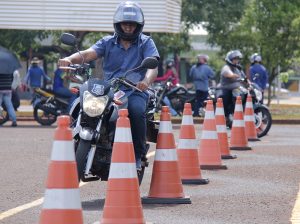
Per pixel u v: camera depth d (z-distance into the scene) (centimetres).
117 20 1590
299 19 5103
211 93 3472
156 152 1554
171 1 4225
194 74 4391
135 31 1603
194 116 4416
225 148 2338
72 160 1101
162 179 1545
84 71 1608
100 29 4119
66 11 4128
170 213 1443
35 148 2609
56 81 3766
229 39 5475
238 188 1753
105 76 1623
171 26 4225
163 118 1555
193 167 1809
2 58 3684
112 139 1498
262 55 5334
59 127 1101
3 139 2942
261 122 3127
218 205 1534
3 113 3778
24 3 4125
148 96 1585
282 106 6112
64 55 5197
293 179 1897
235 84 3234
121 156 1262
